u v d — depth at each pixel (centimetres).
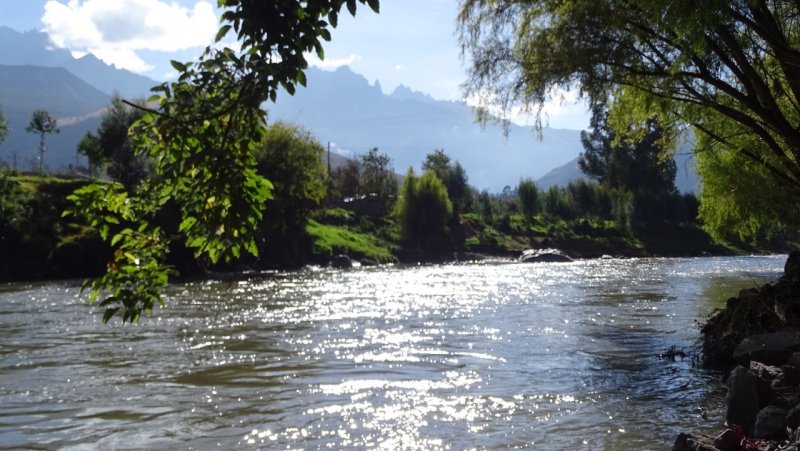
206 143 365
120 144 5969
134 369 1448
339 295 3067
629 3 1203
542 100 1459
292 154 5156
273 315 2348
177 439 970
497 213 8425
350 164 8838
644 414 1068
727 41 1191
